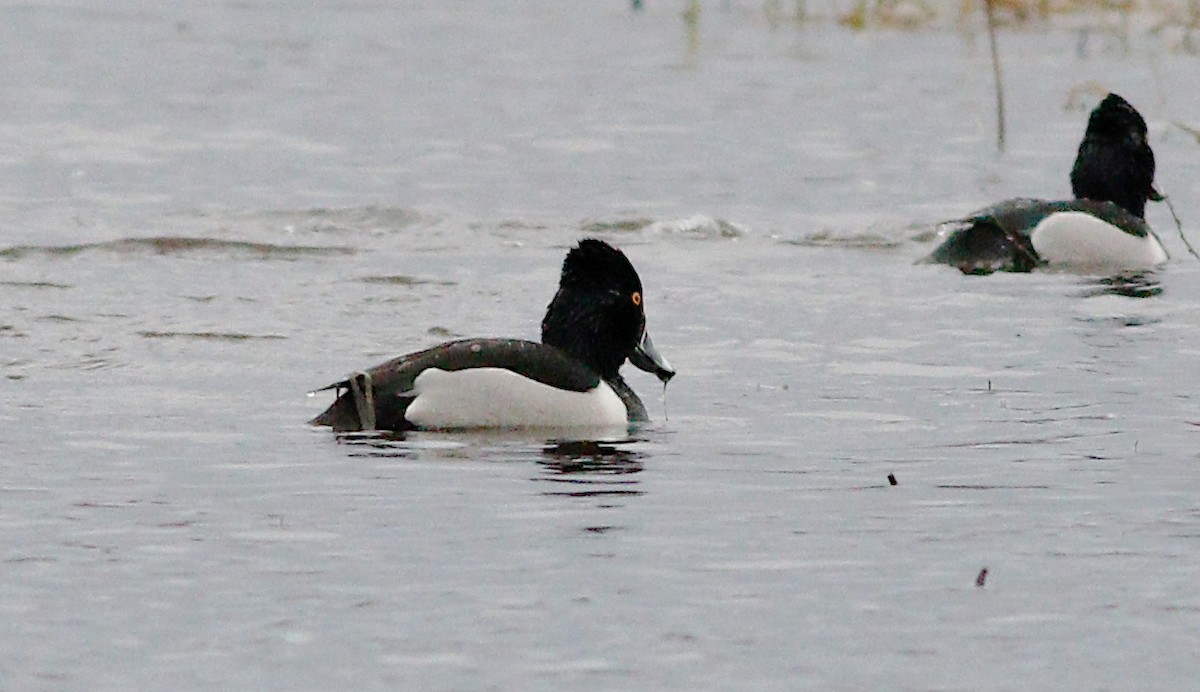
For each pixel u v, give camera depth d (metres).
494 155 24.44
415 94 28.39
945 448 12.12
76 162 23.69
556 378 12.55
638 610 8.95
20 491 10.86
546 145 25.02
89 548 9.80
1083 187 20.20
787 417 13.00
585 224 20.58
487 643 8.52
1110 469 11.57
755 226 20.67
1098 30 31.70
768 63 30.28
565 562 9.62
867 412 13.16
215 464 11.48
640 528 10.23
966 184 22.78
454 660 8.32
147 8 35.59
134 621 8.76
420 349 15.02
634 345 13.14
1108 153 20.08
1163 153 24.41
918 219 21.00
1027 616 8.91
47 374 13.94
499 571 9.47
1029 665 8.34
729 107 27.30
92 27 33.56
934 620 8.86
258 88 28.83
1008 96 27.44
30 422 12.53
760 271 18.47
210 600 9.04
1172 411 13.12
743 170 23.56
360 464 11.49
